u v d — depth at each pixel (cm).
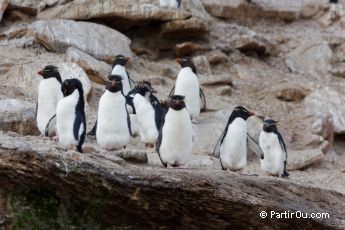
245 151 1755
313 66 2988
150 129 1936
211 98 2477
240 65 2862
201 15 2909
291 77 2864
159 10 2752
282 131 2389
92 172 1346
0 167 1381
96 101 2236
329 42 3164
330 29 3347
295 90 2633
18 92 2167
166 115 1631
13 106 1894
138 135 2044
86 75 2228
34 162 1359
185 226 1409
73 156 1356
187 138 1636
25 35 2550
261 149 1791
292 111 2556
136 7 2733
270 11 3275
